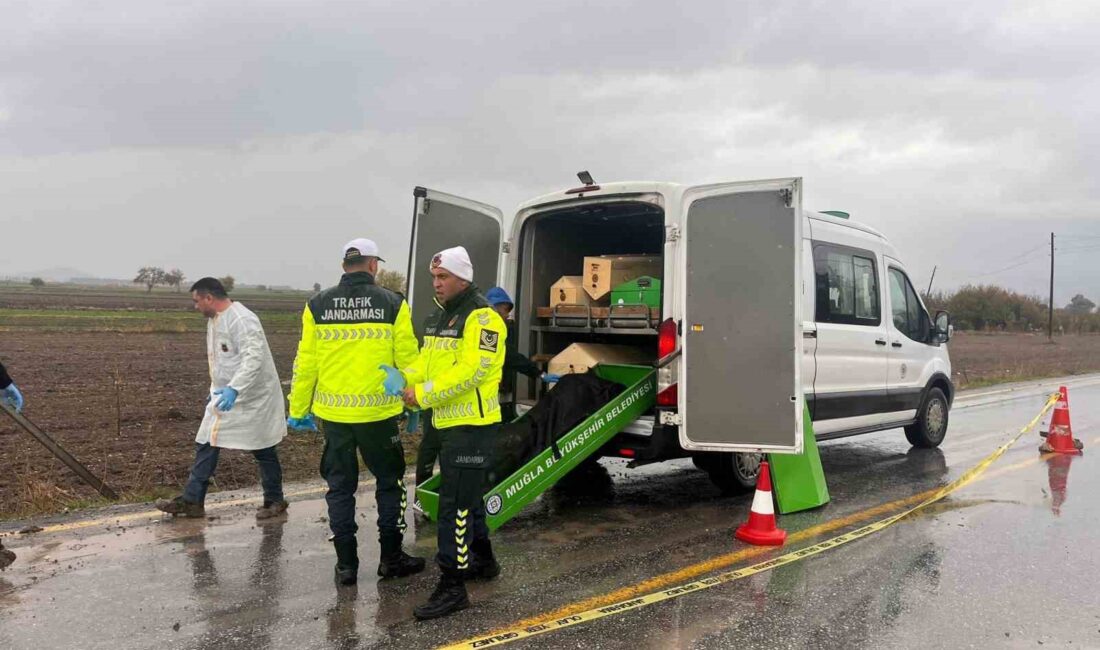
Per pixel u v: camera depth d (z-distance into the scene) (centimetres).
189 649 350
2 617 382
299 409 447
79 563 459
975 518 587
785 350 521
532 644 361
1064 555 498
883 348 781
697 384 541
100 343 2262
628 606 409
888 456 848
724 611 403
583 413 561
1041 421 1125
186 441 843
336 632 371
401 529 450
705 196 542
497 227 689
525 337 670
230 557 473
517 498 499
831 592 431
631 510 609
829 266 709
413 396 399
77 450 780
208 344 564
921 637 374
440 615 389
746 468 649
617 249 750
